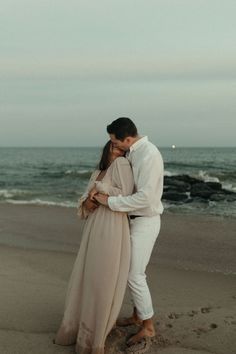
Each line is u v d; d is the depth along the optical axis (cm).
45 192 1780
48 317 401
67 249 709
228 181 2233
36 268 576
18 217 1033
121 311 419
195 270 592
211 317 413
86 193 343
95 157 6350
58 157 6425
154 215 334
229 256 669
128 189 330
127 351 332
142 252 332
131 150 333
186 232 848
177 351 341
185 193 1728
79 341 321
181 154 6912
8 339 351
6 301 440
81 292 331
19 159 5634
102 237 320
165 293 487
